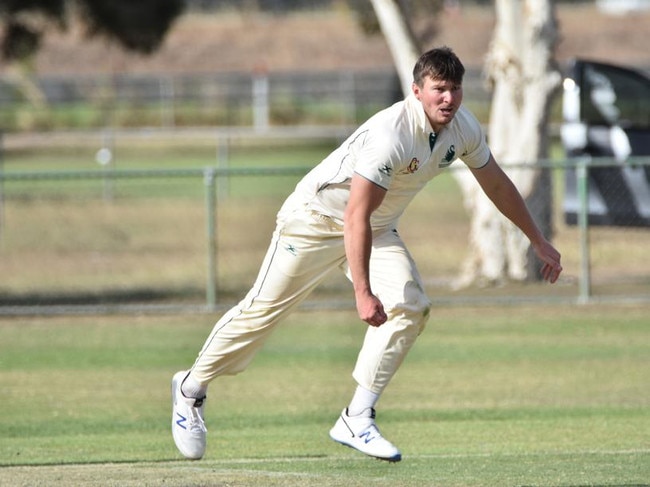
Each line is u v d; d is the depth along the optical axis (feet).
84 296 199.93
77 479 86.02
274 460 96.53
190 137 389.19
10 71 565.53
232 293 203.31
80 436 110.32
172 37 623.77
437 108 72.74
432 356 153.28
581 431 109.60
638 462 92.99
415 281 77.10
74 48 589.73
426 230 267.39
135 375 142.20
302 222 77.61
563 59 570.05
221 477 86.48
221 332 80.33
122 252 248.52
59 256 243.60
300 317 185.88
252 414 120.88
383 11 203.62
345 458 97.14
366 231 73.51
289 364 150.00
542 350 156.46
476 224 206.59
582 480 85.20
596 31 611.88
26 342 164.66
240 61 603.26
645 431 109.19
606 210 207.21
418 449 101.91
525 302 190.39
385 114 74.13
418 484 83.56
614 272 217.97
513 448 101.86
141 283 213.87
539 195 202.59
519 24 204.33
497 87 206.59
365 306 73.15
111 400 128.36
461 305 192.03
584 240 189.67
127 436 110.32
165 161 397.19
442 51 73.00
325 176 76.48
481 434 108.99
